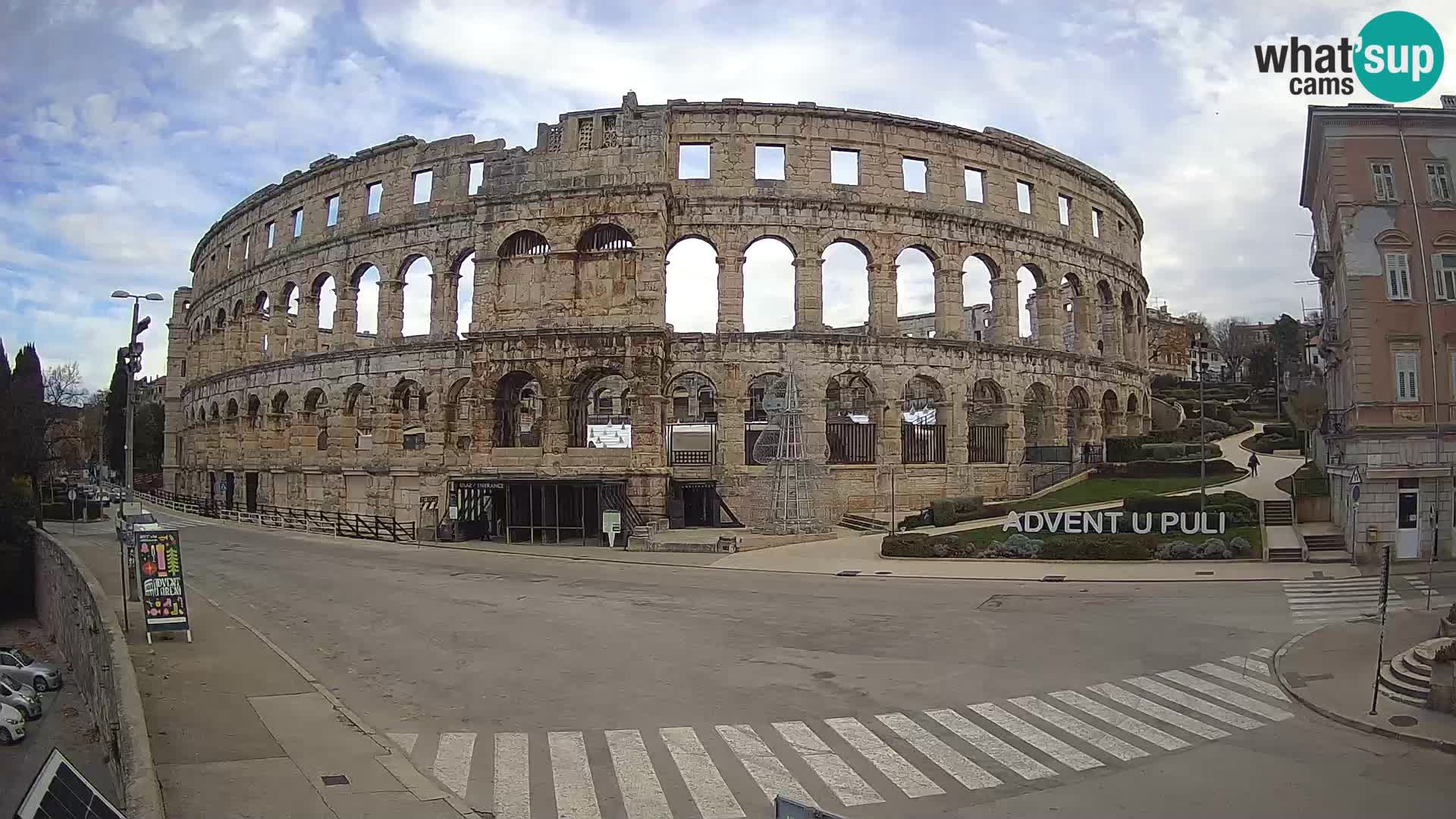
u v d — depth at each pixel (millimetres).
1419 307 46062
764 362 63812
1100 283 80375
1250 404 114562
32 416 83125
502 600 37125
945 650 27734
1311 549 46719
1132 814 15445
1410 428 45094
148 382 180250
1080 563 46000
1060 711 21484
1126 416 81625
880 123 67250
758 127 65688
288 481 77250
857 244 67188
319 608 35094
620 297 61875
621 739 19266
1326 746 19172
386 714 21078
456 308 69312
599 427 66500
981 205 70250
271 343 81562
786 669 25422
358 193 74688
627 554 52219
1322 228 55625
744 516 62812
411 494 68625
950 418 67438
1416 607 33875
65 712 36531
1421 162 47344
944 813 15445
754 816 15312
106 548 54406
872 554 50594
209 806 14664
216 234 95312
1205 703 22219
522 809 15516
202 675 23578
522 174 63844
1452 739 19000
